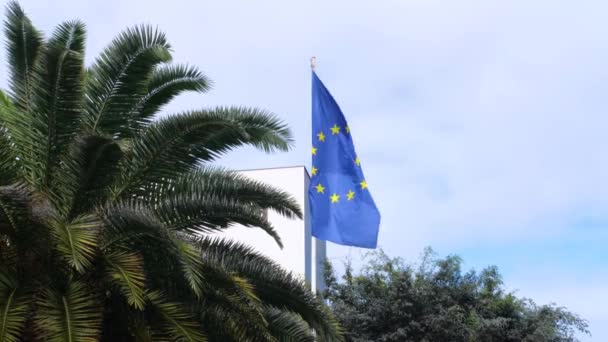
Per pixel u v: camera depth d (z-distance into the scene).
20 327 10.85
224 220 13.35
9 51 13.10
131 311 12.20
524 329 25.80
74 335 10.42
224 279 12.17
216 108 13.48
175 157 13.14
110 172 12.16
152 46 13.20
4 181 12.04
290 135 13.67
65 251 10.33
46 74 12.26
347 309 24.67
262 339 12.94
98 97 13.23
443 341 24.55
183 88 14.15
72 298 11.03
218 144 13.41
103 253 11.84
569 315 26.66
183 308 12.25
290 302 13.54
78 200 12.27
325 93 18.98
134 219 11.62
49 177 12.46
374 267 25.86
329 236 18.44
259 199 13.95
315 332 14.35
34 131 12.56
